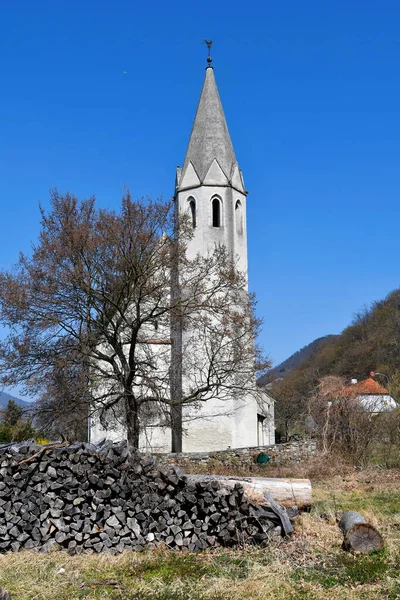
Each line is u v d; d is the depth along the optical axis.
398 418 24.88
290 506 12.48
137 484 10.52
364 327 91.38
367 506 13.62
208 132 36.12
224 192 35.09
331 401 25.91
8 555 9.70
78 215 25.91
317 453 24.75
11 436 38.09
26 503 10.24
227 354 26.52
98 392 27.23
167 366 30.64
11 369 24.17
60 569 9.09
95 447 11.09
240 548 10.23
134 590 8.29
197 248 34.19
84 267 24.67
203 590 8.23
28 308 24.09
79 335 24.61
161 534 10.39
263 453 26.33
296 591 8.12
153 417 30.06
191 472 24.95
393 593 7.91
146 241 24.58
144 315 26.64
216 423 32.22
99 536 10.21
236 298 27.52
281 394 50.25
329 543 10.34
